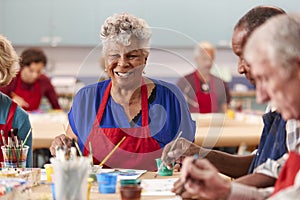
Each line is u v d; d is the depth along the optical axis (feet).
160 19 26.08
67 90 24.79
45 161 16.08
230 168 8.84
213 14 26.30
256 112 19.54
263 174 7.43
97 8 25.80
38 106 21.08
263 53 5.75
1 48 9.81
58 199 6.79
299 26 5.75
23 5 25.40
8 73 9.88
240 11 26.21
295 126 7.29
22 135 9.89
